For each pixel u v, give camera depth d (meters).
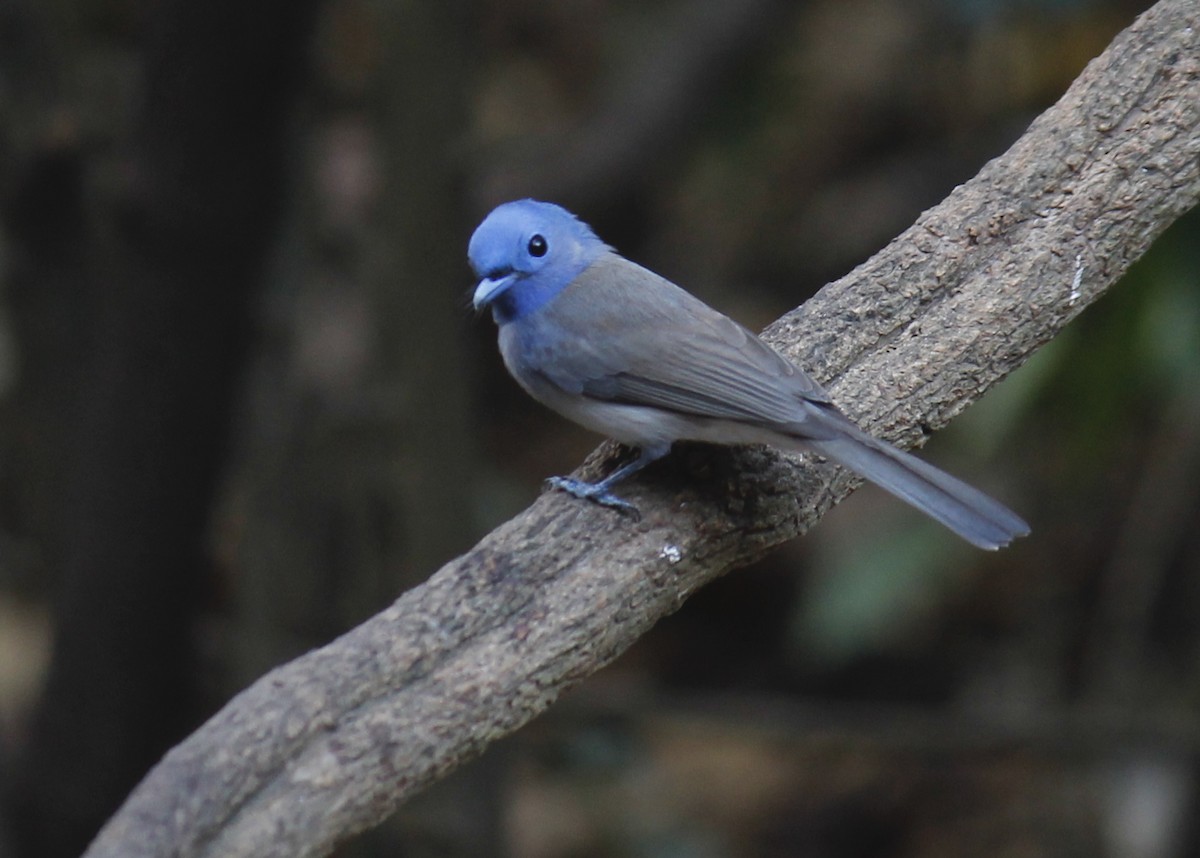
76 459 10.61
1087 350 11.05
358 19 12.28
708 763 15.34
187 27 9.41
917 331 7.76
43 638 13.03
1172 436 12.94
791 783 15.25
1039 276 7.73
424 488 10.98
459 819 11.02
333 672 6.09
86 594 10.55
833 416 7.20
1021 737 12.89
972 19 12.85
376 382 10.88
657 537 6.88
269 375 10.99
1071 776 14.87
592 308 8.02
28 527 11.55
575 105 18.41
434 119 10.91
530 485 17.09
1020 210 7.87
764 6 16.48
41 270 11.23
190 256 9.91
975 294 7.75
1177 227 10.60
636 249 17.56
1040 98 14.53
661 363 7.68
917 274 7.84
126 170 9.85
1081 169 7.88
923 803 15.02
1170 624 13.80
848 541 14.18
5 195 10.99
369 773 5.99
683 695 13.80
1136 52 8.00
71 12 10.96
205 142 9.70
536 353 8.09
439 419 11.04
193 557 10.65
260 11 9.30
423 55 10.82
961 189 8.04
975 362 7.68
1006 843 14.48
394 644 6.22
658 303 8.02
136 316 10.07
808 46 16.98
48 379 11.34
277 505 11.04
